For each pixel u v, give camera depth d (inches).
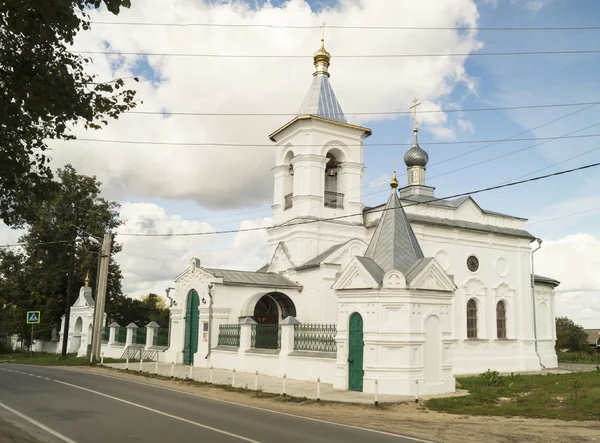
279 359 988.6
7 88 370.9
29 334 2006.6
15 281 1991.9
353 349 824.9
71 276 1684.3
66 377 999.6
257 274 1285.7
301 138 1380.4
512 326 1375.5
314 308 1218.0
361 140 1437.0
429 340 806.5
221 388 848.9
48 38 338.0
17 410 597.9
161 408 622.2
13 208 427.5
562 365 1631.4
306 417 587.2
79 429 488.4
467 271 1326.3
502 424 562.9
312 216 1332.4
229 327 1153.4
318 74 1483.8
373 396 745.0
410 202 1278.3
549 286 1568.7
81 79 407.5
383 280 800.9
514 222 1443.2
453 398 743.1
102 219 2050.9
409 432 508.7
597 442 473.4
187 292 1285.7
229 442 435.2
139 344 1475.1
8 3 319.9
